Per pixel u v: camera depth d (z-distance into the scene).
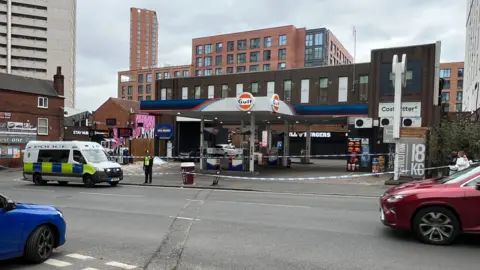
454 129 19.11
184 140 37.06
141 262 5.91
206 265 5.73
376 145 23.72
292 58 94.25
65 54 103.75
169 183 19.00
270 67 94.94
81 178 18.09
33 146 19.80
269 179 19.47
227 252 6.41
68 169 18.44
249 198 13.48
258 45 96.88
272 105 20.47
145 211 10.64
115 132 35.41
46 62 101.00
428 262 5.83
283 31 93.88
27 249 5.70
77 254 6.35
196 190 16.41
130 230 8.16
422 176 17.78
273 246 6.77
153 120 42.88
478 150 18.38
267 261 5.89
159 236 7.60
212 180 20.12
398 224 7.13
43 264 5.81
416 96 24.56
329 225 8.58
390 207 7.26
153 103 24.67
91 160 18.28
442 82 25.55
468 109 53.81
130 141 34.78
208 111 22.47
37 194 14.95
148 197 13.79
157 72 113.69
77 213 10.38
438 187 7.07
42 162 19.25
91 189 16.94
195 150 35.34
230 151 34.34
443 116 25.77
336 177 19.03
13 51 97.00
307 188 16.47
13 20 97.19
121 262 5.91
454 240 7.01
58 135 36.94
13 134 32.62
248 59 97.94
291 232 7.88
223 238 7.38
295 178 19.42
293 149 49.44
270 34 95.38
